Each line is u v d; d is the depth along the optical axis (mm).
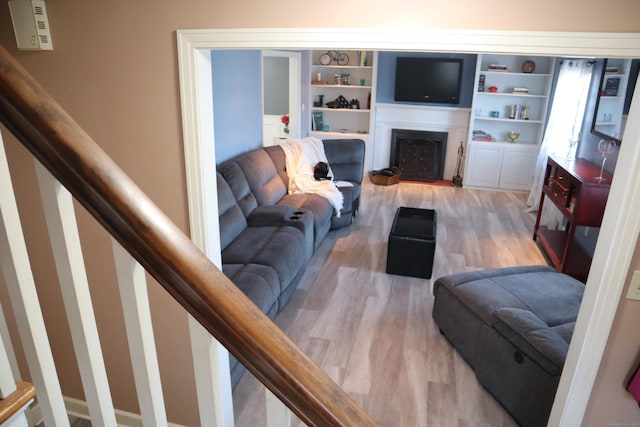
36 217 2059
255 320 654
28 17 1719
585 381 1613
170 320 2111
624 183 1381
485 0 1421
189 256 639
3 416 730
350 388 2748
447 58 7004
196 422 2271
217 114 4117
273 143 8266
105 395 820
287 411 706
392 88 7484
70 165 596
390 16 1500
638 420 1629
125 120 1836
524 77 6887
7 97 576
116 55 1756
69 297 730
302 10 1555
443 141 7375
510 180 6988
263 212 3982
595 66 4859
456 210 6062
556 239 4652
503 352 2551
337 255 4559
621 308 1508
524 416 2422
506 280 3127
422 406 2627
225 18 1617
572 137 5246
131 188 624
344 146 5777
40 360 778
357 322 3416
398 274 4145
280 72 7918
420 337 3262
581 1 1354
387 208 6082
